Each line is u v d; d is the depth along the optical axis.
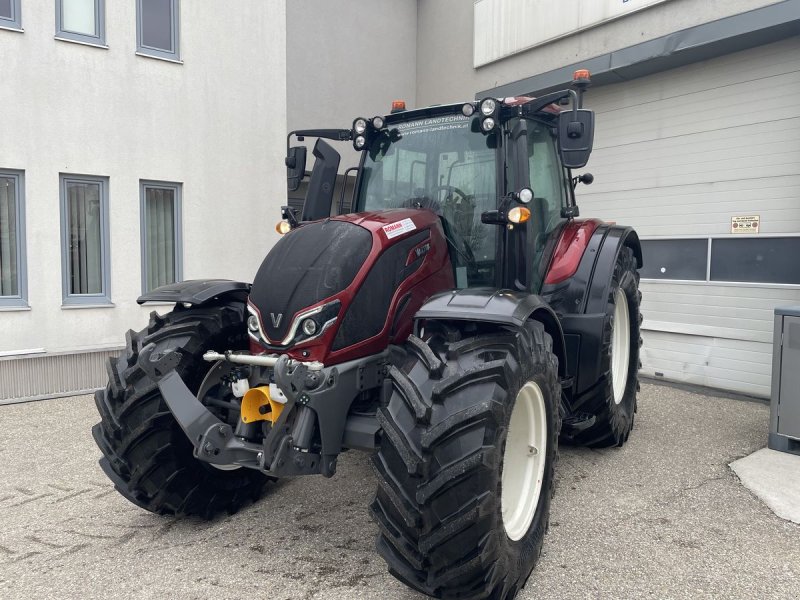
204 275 6.97
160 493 2.95
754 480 3.69
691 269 6.23
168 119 6.60
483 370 2.28
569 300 3.72
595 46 6.66
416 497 2.17
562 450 4.28
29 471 3.88
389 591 2.47
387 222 2.86
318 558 2.75
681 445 4.38
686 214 6.25
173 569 2.66
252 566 2.68
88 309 6.11
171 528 3.08
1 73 5.54
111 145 6.21
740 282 5.86
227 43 7.00
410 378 2.33
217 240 7.05
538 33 7.24
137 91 6.36
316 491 3.55
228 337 3.12
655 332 6.53
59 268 5.92
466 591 2.23
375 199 3.59
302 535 2.99
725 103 5.90
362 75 8.96
